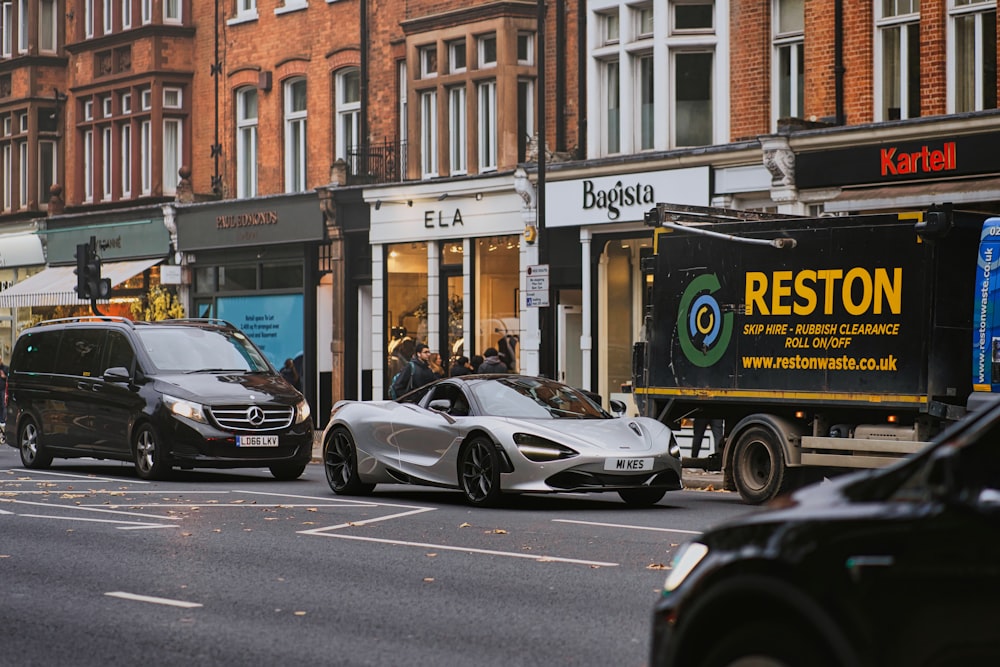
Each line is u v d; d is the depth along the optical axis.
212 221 37.53
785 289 17.50
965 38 23.58
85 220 41.97
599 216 28.39
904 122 23.11
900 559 4.84
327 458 19.19
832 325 16.98
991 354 15.59
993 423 5.14
